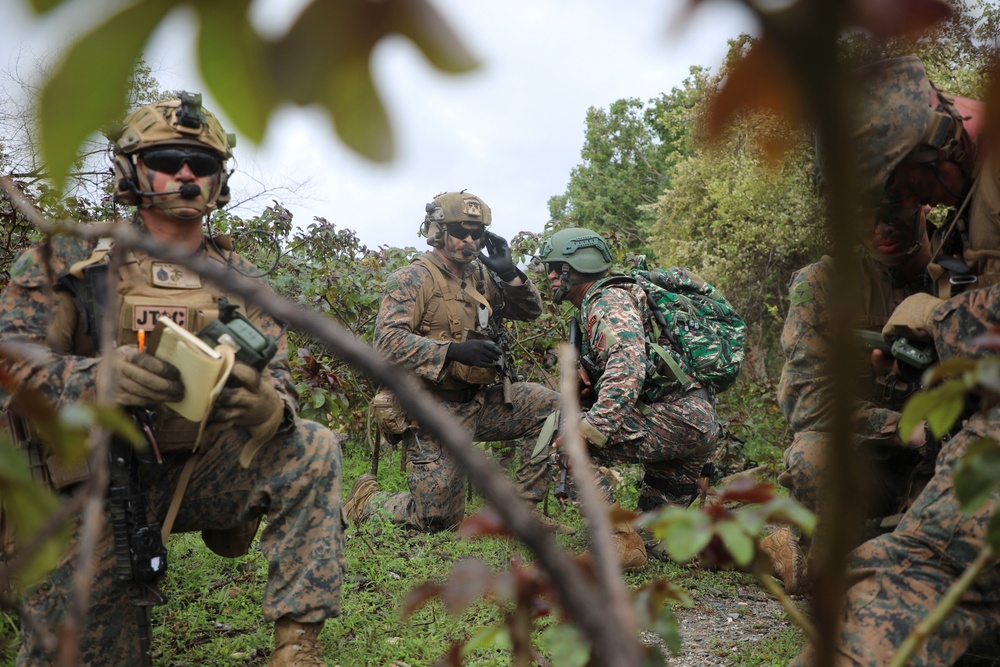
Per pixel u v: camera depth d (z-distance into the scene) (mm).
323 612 2764
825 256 303
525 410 5191
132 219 2910
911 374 2482
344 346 319
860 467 327
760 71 254
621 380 4156
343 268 7016
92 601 2432
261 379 2590
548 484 5141
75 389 2301
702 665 3180
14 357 666
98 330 2490
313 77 220
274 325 2922
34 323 2449
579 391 4500
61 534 579
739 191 13172
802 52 238
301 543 2773
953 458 2043
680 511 827
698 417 4383
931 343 2387
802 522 784
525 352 6801
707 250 15375
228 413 2521
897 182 2281
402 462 6262
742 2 226
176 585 3715
